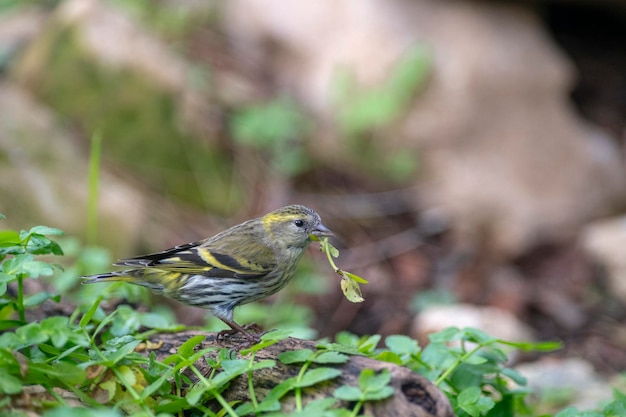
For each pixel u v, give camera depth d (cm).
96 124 1465
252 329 795
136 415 517
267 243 828
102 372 572
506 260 1502
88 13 1519
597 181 1577
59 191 1286
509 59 1563
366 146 1562
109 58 1484
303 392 550
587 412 640
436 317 1301
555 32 1791
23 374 517
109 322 701
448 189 1530
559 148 1565
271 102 1588
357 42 1575
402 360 660
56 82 1477
